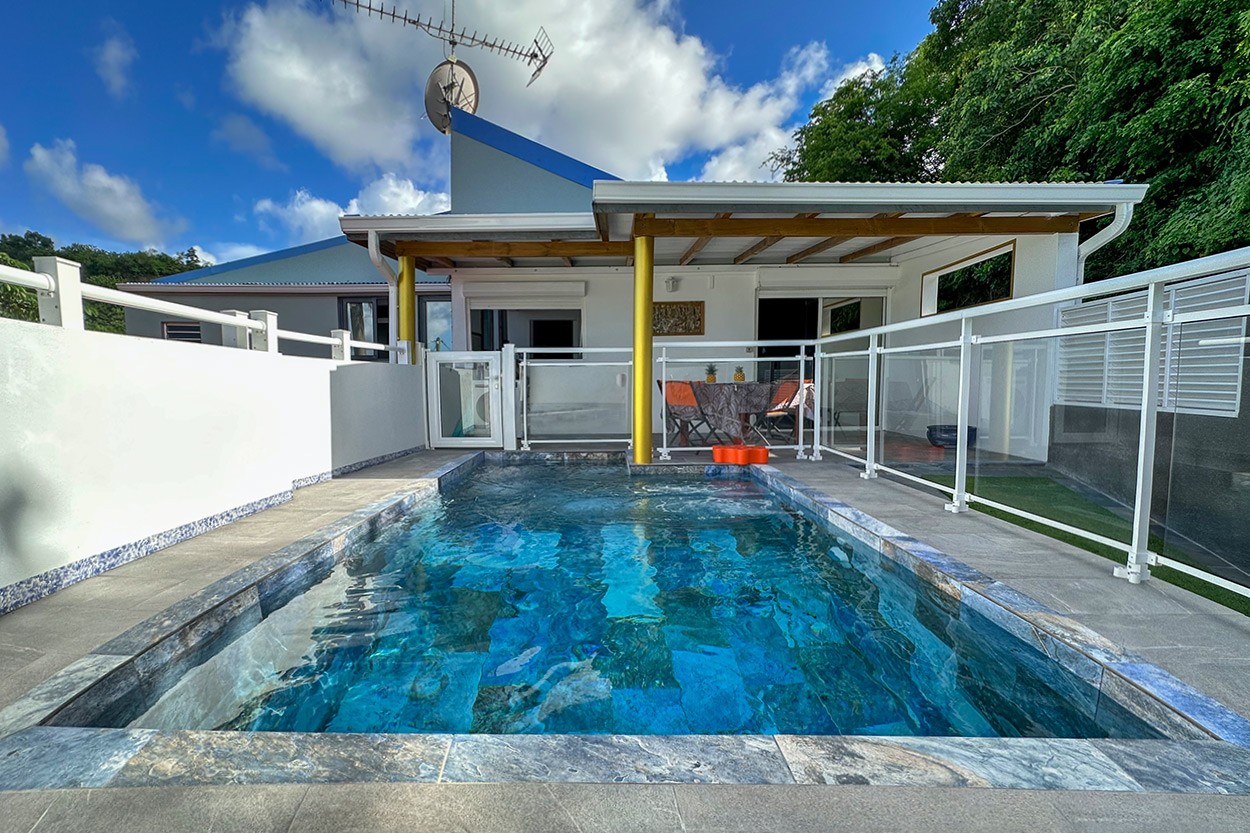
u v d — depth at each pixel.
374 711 1.95
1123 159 6.98
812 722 1.87
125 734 1.46
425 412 7.05
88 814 1.19
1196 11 5.88
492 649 2.39
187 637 2.07
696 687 2.10
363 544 3.60
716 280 8.37
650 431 5.95
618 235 6.34
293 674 2.20
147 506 2.89
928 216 5.60
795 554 3.55
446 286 10.11
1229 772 1.34
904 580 2.93
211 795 1.25
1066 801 1.25
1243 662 1.79
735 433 6.51
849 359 5.98
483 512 4.53
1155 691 1.63
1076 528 2.87
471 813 1.20
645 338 5.77
